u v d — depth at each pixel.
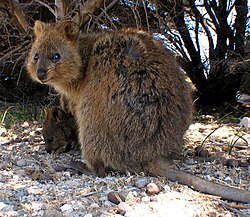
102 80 0.68
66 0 1.18
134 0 1.28
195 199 0.58
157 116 0.65
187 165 0.73
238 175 0.68
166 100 0.66
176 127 0.67
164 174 0.64
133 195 0.58
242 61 1.45
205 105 1.77
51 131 0.84
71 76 0.77
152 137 0.65
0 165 0.76
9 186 0.64
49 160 0.79
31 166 0.76
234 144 0.85
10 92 1.80
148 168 0.66
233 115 1.55
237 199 0.57
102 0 1.15
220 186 0.59
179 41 1.58
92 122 0.68
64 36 0.77
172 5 1.47
